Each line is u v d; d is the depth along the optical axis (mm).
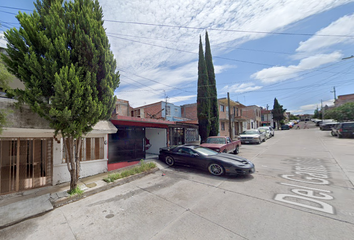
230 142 10789
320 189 4910
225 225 3240
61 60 4254
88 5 5051
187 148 7973
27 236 3139
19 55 4094
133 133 9156
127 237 2988
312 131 28391
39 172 5676
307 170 6945
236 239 2818
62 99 4074
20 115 4730
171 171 7465
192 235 2963
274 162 8680
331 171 6656
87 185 5703
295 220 3336
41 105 4172
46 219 3736
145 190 5273
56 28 4215
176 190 5188
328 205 3916
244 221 3357
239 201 4285
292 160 8938
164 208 4039
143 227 3277
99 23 5250
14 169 5191
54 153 5973
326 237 2801
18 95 4113
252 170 6238
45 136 5742
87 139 7008
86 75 4469
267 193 4750
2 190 4949
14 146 5242
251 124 34750
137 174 6703
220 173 6543
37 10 4598
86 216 3803
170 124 11117
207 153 7551
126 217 3682
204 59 15086
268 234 2924
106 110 5004
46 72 4008
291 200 4246
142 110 21672
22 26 4156
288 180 5824
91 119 4691
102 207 4219
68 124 4445
